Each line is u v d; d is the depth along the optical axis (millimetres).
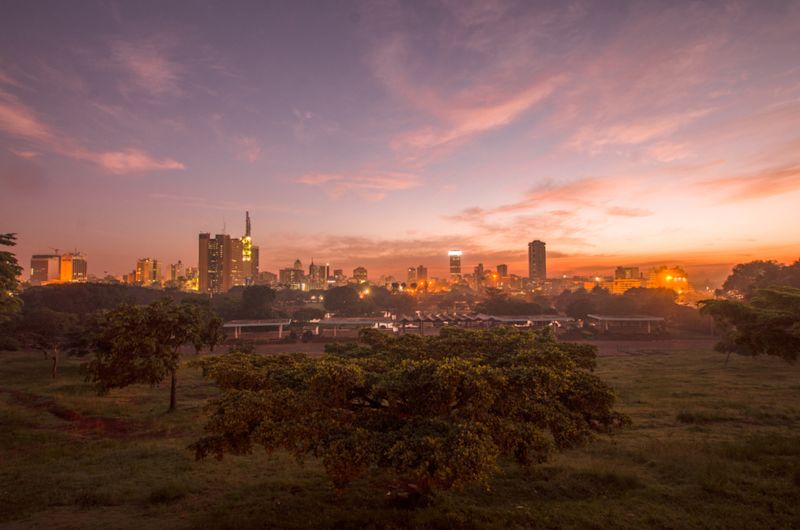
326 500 13992
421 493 13547
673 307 112438
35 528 12359
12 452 20734
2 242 26094
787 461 16797
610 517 12477
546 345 17062
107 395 35375
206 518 12664
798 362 53125
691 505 13328
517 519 12305
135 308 30125
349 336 92562
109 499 14367
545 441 11648
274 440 10555
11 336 70562
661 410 27578
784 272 111500
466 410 12180
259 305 121500
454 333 18656
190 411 29578
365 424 12250
